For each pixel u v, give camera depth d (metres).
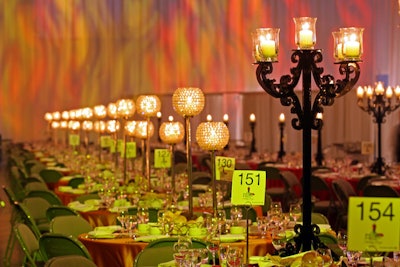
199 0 23.05
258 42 5.48
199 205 8.45
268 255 4.99
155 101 9.28
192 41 23.28
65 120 22.47
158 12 24.39
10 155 20.84
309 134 5.37
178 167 13.31
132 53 25.20
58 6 26.61
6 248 10.61
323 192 11.96
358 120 16.64
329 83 5.47
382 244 4.06
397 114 15.99
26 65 26.86
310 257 4.47
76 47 26.36
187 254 4.83
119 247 6.34
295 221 6.79
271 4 20.39
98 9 25.97
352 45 5.48
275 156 16.73
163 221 6.71
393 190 9.46
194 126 21.62
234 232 6.56
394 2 16.41
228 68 22.12
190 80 23.33
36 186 11.05
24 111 26.81
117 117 11.98
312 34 5.42
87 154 16.03
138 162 14.16
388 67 16.58
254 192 5.68
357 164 13.85
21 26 26.80
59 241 6.22
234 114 21.27
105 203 8.63
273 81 5.48
